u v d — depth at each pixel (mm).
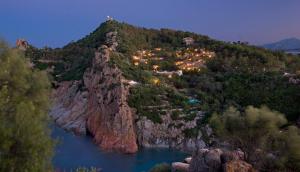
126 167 83438
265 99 112250
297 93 108688
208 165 46875
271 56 171875
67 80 148875
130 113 108375
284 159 48688
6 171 25281
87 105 123438
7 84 36719
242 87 127625
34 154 26688
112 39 178500
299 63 166000
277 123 54125
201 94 125875
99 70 126438
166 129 107812
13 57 39219
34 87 41719
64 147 96625
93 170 42188
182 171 53156
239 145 54719
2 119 27031
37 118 29391
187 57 175375
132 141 102875
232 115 56188
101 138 105250
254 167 47844
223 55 176500
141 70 135750
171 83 137500
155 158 93000
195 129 106375
